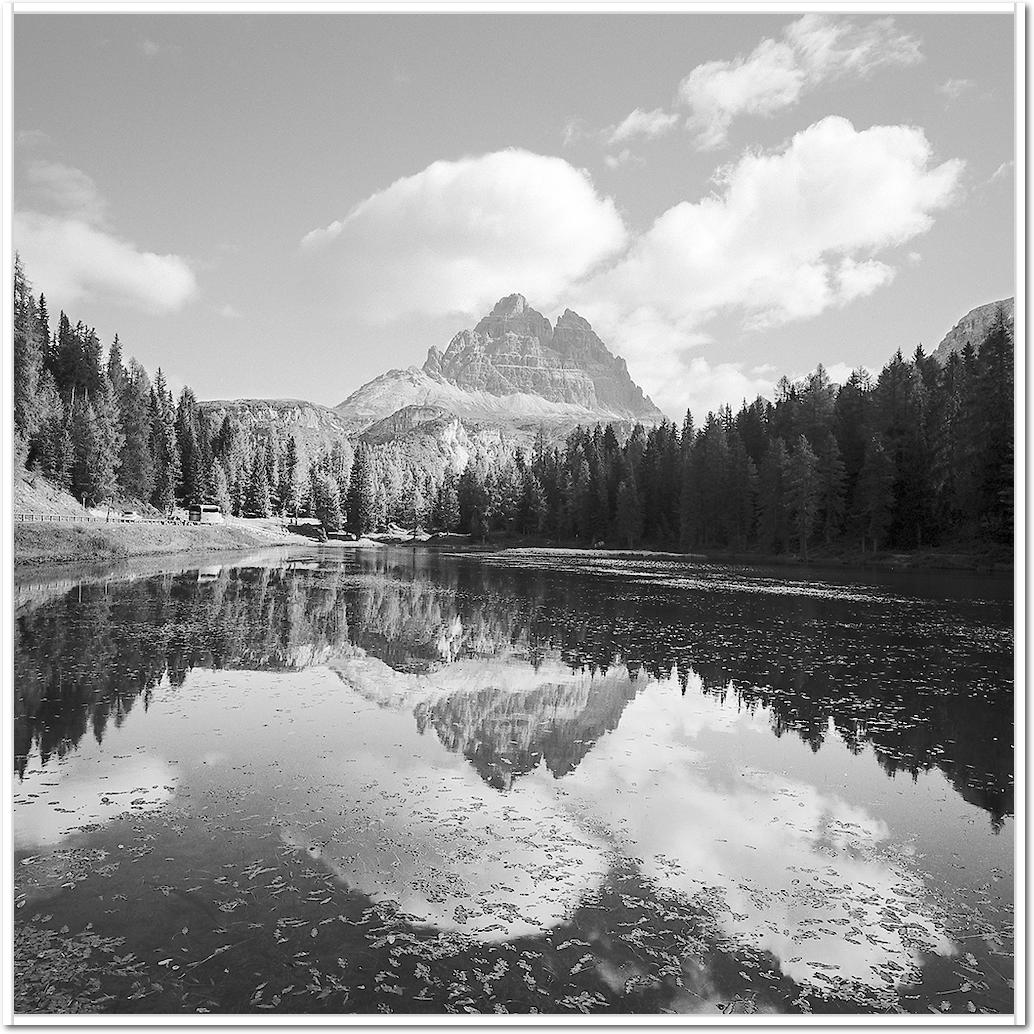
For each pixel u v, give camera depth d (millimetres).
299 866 9555
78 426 78812
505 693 19359
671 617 34594
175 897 8719
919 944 8250
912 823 11648
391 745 14742
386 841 10367
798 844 10781
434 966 7500
